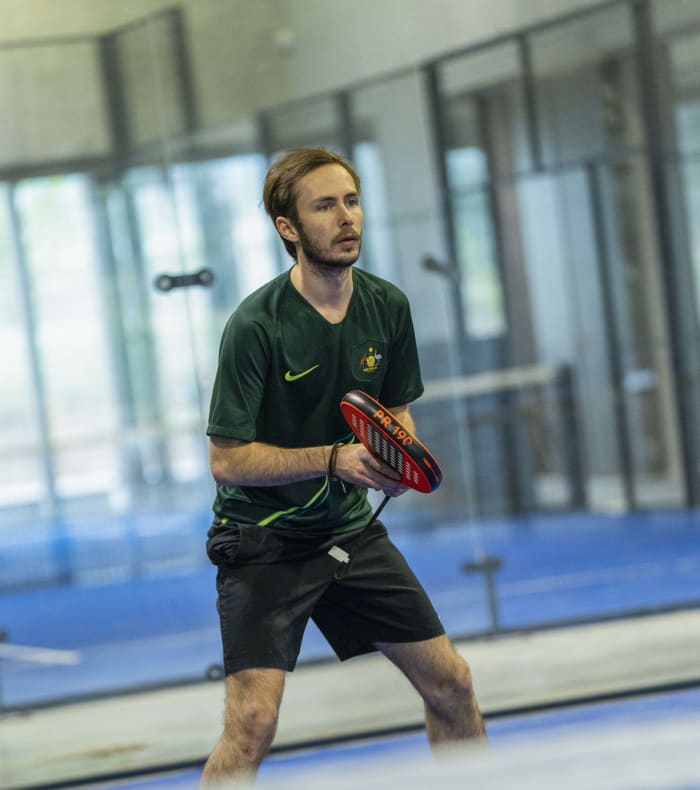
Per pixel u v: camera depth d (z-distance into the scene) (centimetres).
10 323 1498
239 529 778
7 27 1397
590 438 1736
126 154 1413
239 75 1419
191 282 1395
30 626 1384
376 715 1191
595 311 1766
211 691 1348
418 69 1521
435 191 1545
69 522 1479
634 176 1712
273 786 288
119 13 1398
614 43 1627
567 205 1672
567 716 1130
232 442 761
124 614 1395
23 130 1412
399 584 793
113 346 1494
